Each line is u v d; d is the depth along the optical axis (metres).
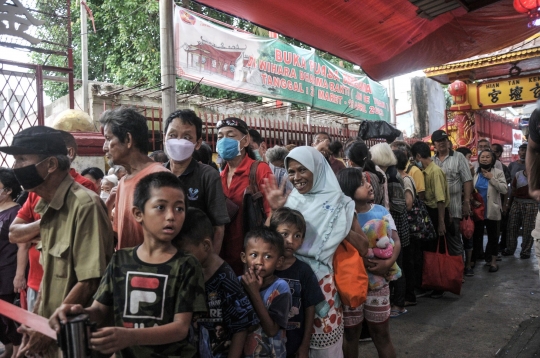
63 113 5.29
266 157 4.36
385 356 2.93
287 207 2.55
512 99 10.58
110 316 1.85
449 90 10.91
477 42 6.64
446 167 5.86
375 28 5.74
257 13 5.04
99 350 1.37
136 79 10.33
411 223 4.64
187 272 1.71
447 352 3.60
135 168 2.21
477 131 12.13
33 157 1.99
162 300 1.68
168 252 1.77
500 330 4.04
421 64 7.25
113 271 1.78
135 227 2.11
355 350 2.88
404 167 4.78
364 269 2.62
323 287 2.50
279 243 2.23
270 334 2.17
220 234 2.53
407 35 6.04
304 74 9.03
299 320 2.41
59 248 2.02
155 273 1.71
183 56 6.37
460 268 4.74
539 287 5.36
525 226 7.02
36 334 1.86
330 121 11.85
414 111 16.31
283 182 2.80
